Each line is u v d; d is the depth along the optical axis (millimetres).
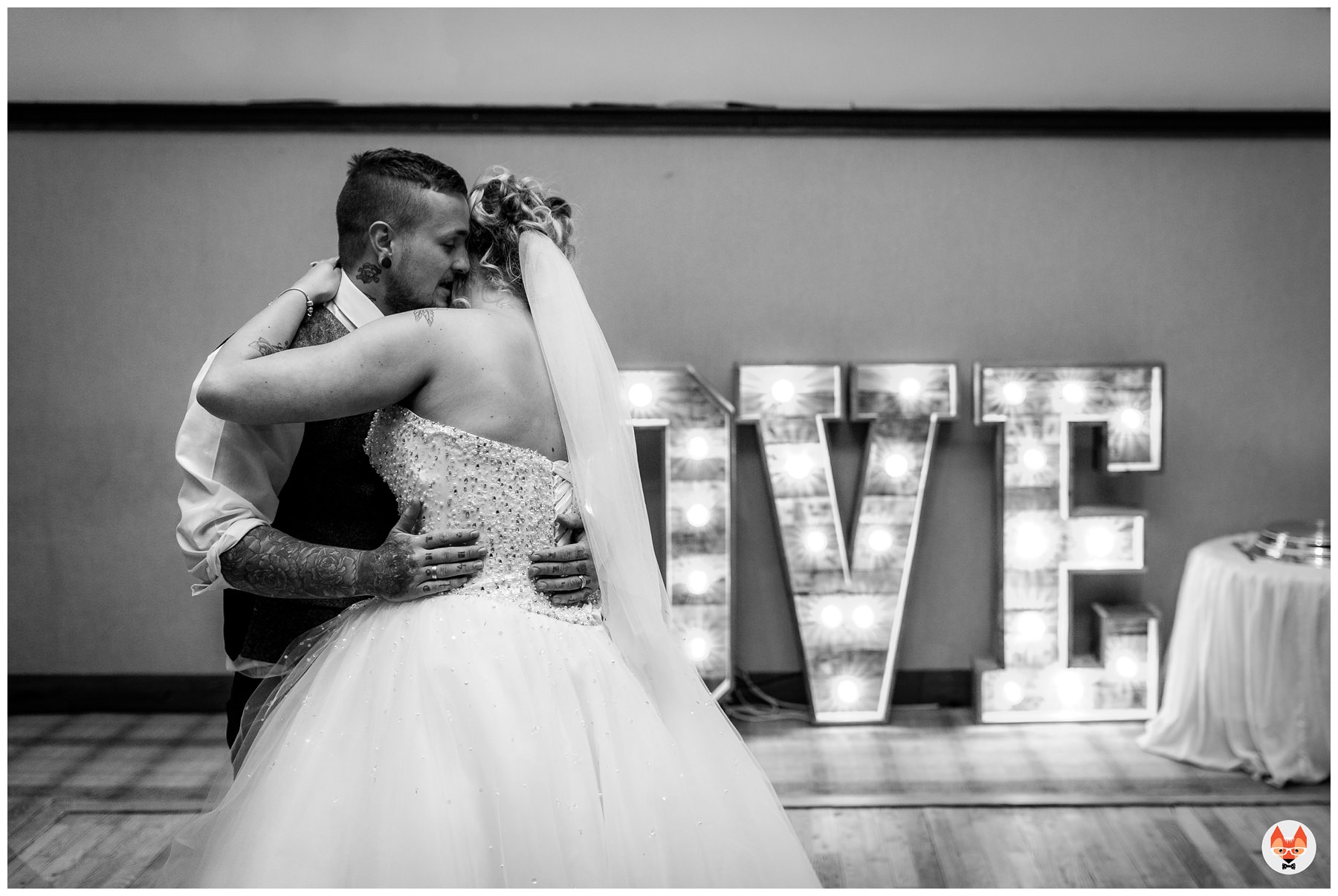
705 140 3445
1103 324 3500
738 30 3436
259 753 1321
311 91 3420
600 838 1207
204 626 3566
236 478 1475
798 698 3635
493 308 1480
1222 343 3506
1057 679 3471
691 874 1239
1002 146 3453
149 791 2990
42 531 3518
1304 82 3416
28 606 3543
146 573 3537
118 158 3406
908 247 3480
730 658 3439
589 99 3441
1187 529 3580
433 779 1209
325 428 1555
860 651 3494
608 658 1364
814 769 3156
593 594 1419
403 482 1379
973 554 3594
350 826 1197
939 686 3637
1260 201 3459
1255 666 2988
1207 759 3125
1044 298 3492
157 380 3471
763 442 3439
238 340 1385
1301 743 2938
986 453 3561
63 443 3490
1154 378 3383
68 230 3424
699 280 3482
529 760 1221
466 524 1364
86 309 3447
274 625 1600
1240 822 2760
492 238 1525
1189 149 3449
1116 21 3420
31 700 3562
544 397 1414
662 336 3496
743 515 3588
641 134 3439
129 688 3566
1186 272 3484
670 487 3406
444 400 1360
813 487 3453
